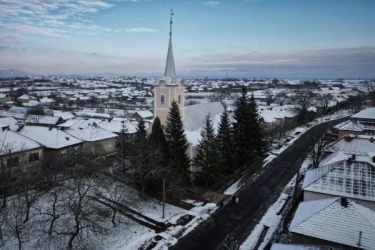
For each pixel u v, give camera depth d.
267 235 34.59
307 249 21.66
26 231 31.92
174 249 31.30
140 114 114.44
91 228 32.75
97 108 152.12
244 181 52.56
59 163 46.72
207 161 46.25
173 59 54.84
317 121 120.94
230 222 37.53
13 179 43.78
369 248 24.05
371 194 33.78
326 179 36.72
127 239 32.53
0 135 48.34
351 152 53.19
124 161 48.28
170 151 45.66
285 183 51.84
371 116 81.06
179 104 55.09
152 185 47.84
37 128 57.41
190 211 39.88
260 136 62.81
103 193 41.81
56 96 196.75
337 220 26.62
